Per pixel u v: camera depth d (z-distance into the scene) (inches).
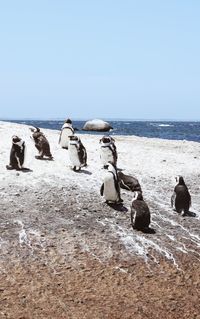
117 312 341.4
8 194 523.5
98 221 480.4
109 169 520.7
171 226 490.0
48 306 342.0
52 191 545.3
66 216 484.1
